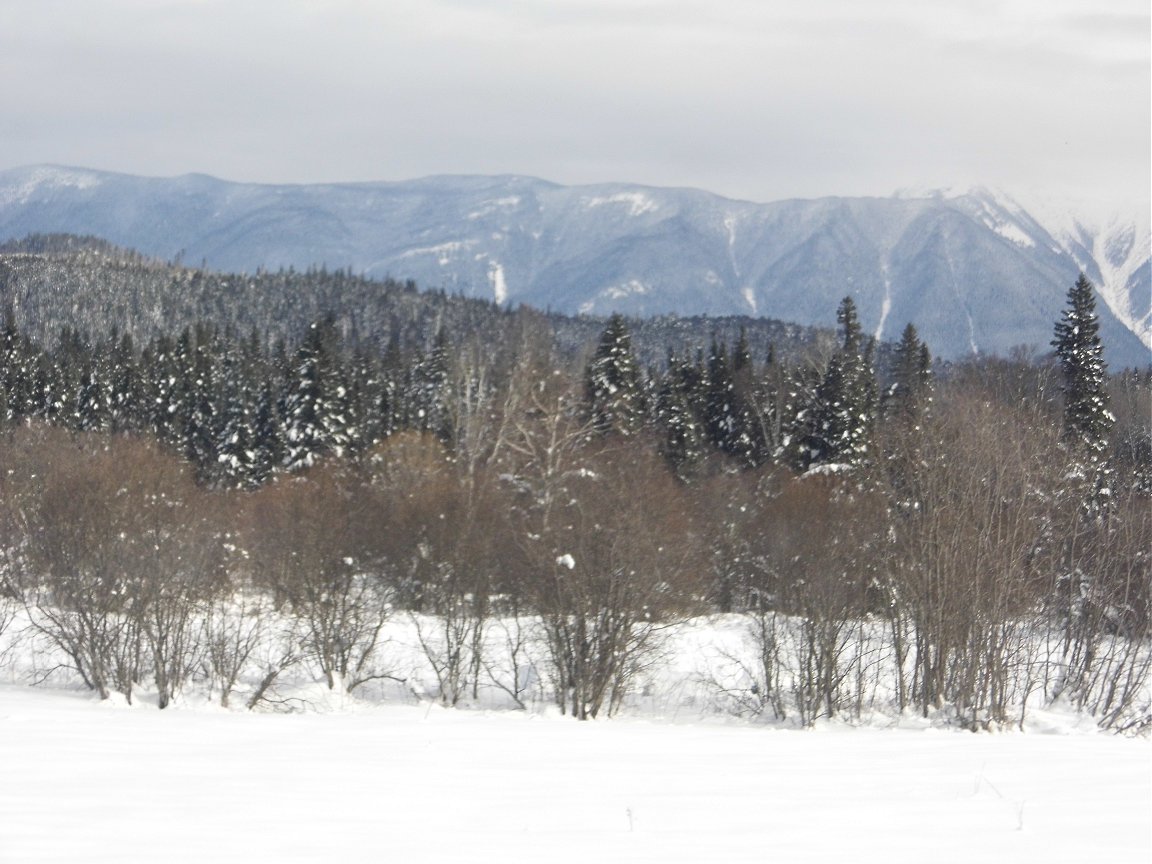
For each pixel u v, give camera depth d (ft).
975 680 171.12
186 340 469.16
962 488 183.83
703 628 225.97
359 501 248.73
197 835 62.03
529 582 193.88
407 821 67.67
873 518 211.61
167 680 174.81
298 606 197.77
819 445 305.12
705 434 374.02
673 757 100.89
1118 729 164.96
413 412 413.39
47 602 184.55
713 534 249.34
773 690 190.29
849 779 85.87
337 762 91.91
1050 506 192.03
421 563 220.64
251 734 113.09
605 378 335.06
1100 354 255.91
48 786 76.13
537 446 271.69
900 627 192.65
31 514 207.31
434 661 191.31
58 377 408.46
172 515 200.64
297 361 334.44
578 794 77.87
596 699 178.40
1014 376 297.94
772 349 402.93
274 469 324.60
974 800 75.46
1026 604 179.63
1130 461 258.57
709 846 62.03
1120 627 188.24
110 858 56.39
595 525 186.09
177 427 388.98
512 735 119.24
